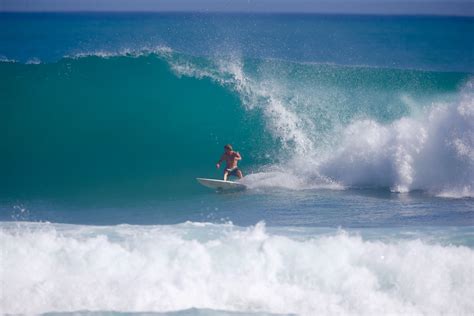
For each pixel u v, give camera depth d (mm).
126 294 28266
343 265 29516
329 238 31078
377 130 51562
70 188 50031
